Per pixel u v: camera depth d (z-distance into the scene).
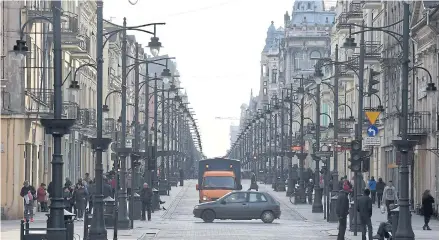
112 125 113.19
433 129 76.25
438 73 75.56
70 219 34.97
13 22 69.94
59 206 33.75
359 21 116.25
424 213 60.62
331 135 119.06
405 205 43.53
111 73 134.50
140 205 73.12
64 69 89.81
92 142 45.72
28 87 73.00
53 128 33.88
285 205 101.00
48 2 79.69
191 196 122.25
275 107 142.38
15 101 69.75
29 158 73.44
